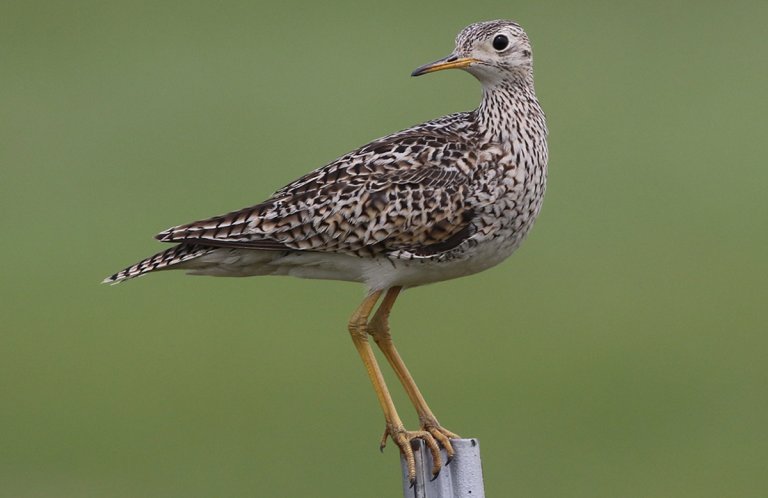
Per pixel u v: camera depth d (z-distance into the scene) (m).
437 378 24.30
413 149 12.88
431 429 12.53
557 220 30.47
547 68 36.41
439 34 37.84
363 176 12.83
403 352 25.22
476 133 12.99
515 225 12.98
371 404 23.58
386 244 12.83
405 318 26.61
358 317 12.99
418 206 12.72
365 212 12.74
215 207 29.66
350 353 25.45
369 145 13.09
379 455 21.95
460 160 12.80
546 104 34.59
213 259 13.02
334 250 12.88
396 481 21.12
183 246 13.00
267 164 31.19
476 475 11.69
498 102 13.05
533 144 13.00
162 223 29.42
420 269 12.99
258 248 12.88
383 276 13.00
